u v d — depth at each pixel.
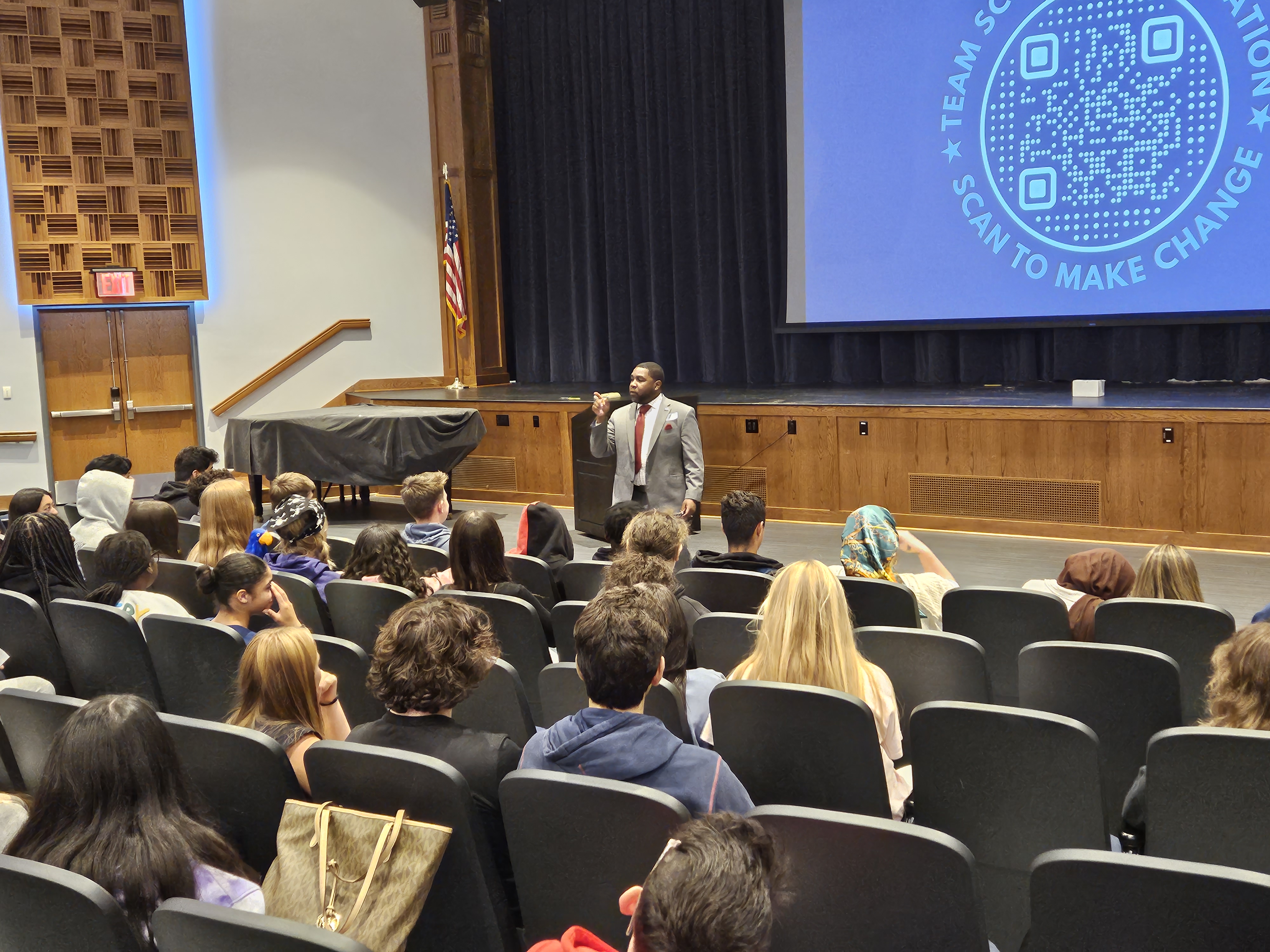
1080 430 6.74
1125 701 2.53
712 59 10.58
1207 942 1.39
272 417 8.01
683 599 3.25
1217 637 2.97
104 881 1.54
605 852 1.79
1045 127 8.29
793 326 9.60
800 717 2.19
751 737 2.26
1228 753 1.88
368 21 10.67
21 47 9.64
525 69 11.49
